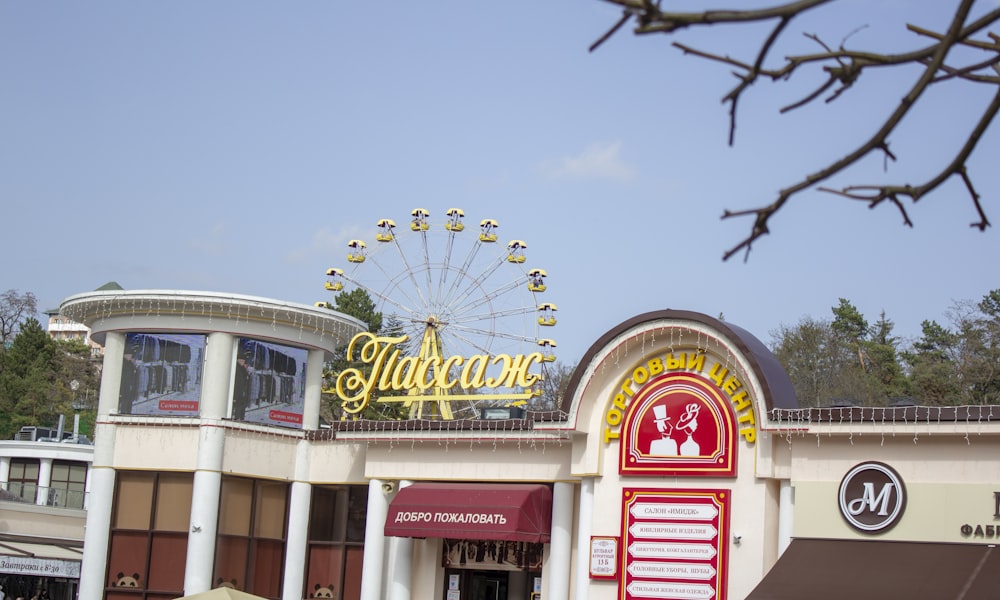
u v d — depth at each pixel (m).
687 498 40.16
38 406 128.75
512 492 43.81
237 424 49.31
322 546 49.62
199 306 49.59
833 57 9.57
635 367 41.88
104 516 49.06
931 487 36.41
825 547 37.31
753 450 39.44
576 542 43.41
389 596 46.34
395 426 46.75
